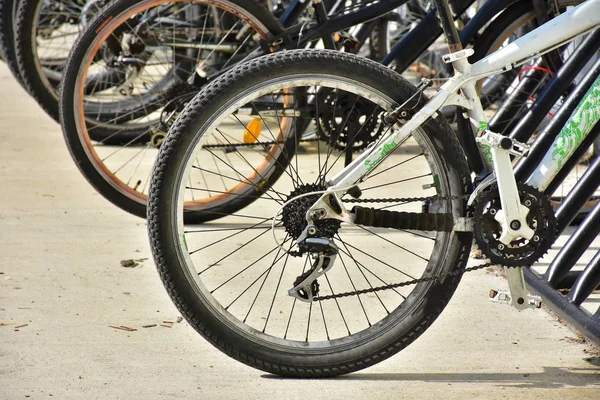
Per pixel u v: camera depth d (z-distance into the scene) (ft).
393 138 16.15
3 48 31.58
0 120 41.11
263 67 16.05
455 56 15.93
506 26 23.34
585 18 15.75
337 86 16.17
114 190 25.76
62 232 25.55
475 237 16.15
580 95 20.59
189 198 29.09
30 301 20.39
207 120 16.06
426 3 40.93
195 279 16.34
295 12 24.93
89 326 19.10
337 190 16.15
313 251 16.21
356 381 16.74
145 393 16.08
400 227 16.35
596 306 20.43
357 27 30.99
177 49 32.83
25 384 16.31
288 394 16.10
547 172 16.53
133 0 24.89
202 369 17.17
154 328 19.11
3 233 25.29
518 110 26.13
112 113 33.22
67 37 43.06
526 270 20.52
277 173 25.68
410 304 16.80
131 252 24.08
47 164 33.40
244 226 26.32
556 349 18.28
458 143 16.38
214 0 24.36
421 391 16.29
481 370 17.25
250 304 20.53
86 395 15.96
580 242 20.12
